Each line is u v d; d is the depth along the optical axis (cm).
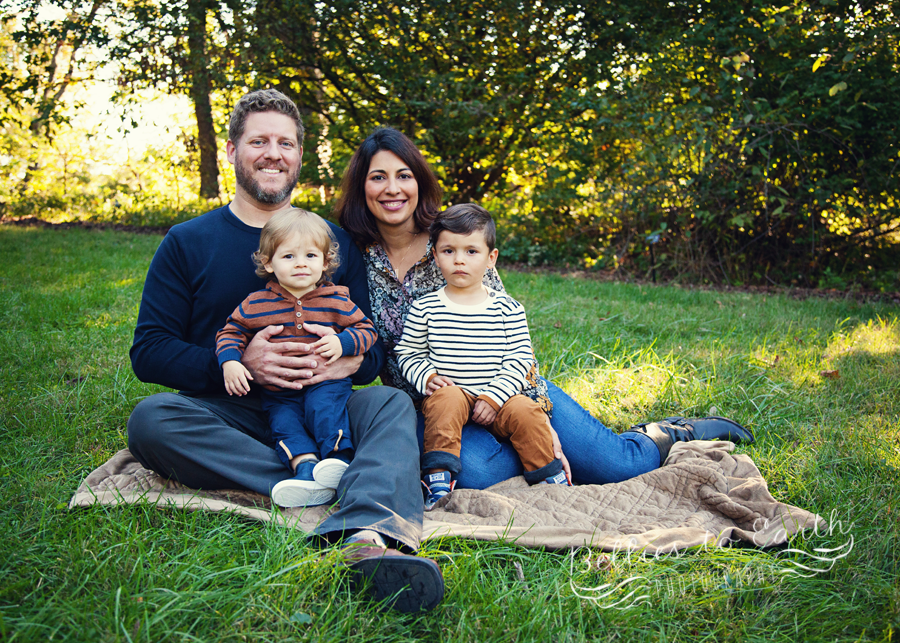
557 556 204
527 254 932
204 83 941
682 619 179
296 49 904
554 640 168
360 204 278
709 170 768
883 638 168
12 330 441
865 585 190
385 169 265
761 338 482
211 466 220
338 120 964
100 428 297
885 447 281
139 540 193
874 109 689
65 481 245
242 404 248
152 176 1475
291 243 243
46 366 373
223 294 254
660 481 243
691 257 816
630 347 451
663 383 366
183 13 889
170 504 216
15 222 1166
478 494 231
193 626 161
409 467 212
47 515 215
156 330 246
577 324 521
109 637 155
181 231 257
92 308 523
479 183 974
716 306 625
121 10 928
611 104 802
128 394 338
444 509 232
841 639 170
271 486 222
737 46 736
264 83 902
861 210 738
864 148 735
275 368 235
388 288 280
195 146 1345
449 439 241
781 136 736
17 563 188
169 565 188
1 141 1357
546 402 262
